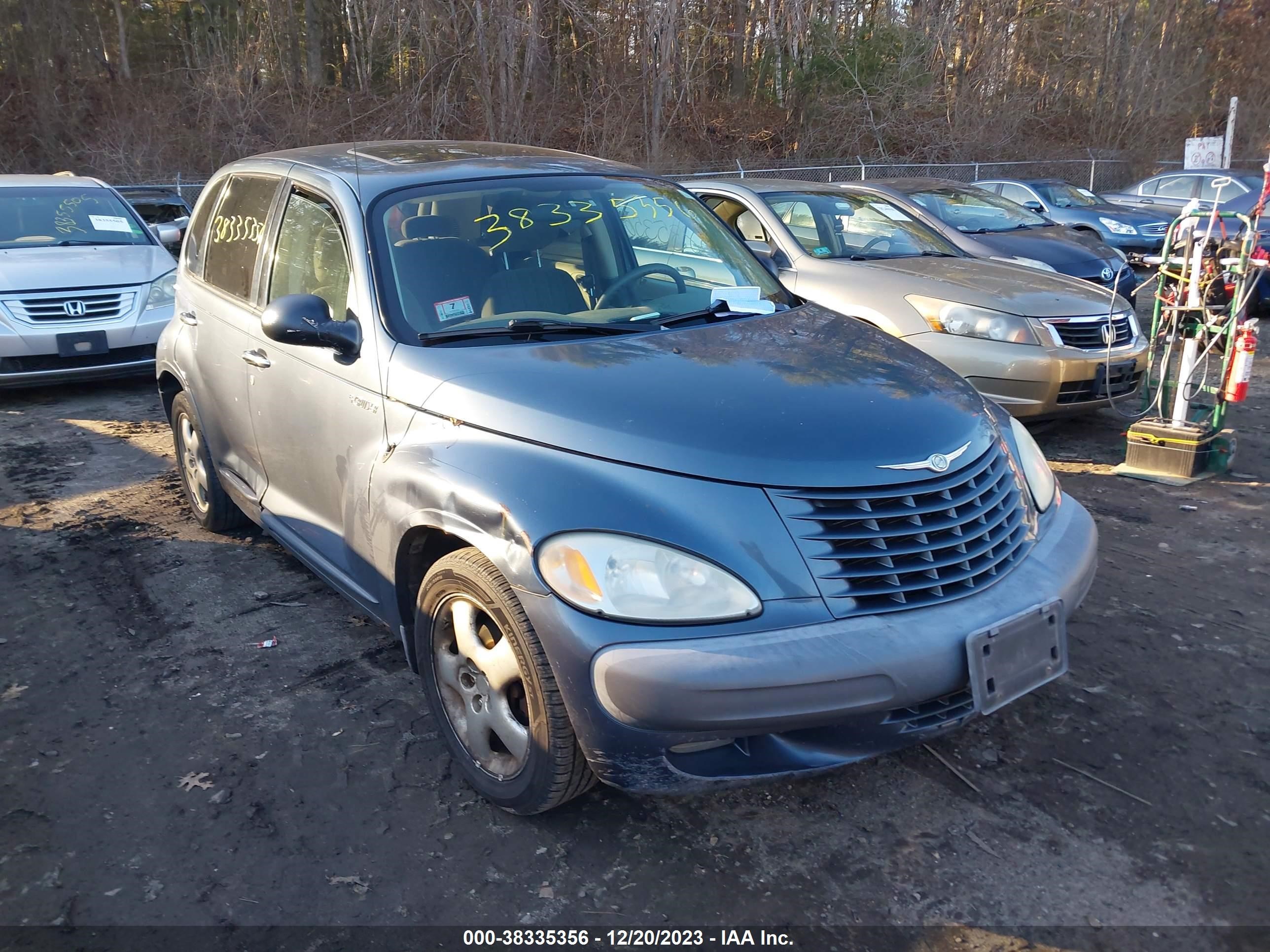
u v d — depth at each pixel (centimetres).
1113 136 3238
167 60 2623
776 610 244
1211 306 597
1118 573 456
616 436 264
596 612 243
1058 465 625
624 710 239
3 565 478
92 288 802
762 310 367
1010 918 251
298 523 389
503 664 273
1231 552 479
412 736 333
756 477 253
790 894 260
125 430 718
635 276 372
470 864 273
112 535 516
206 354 450
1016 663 262
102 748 328
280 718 345
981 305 632
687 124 2745
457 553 280
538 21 2392
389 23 2444
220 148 2369
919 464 263
